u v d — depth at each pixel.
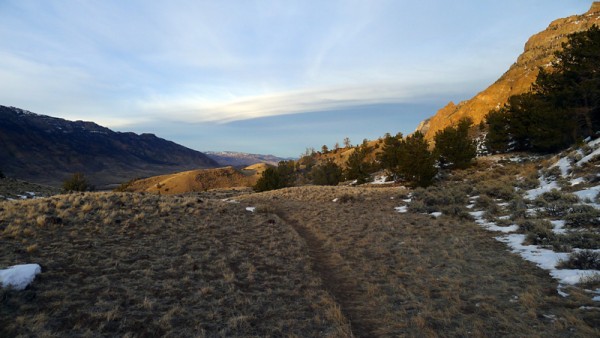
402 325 7.45
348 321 7.87
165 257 11.45
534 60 123.50
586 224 13.22
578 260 9.60
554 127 36.12
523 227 14.27
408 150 34.16
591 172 19.97
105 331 6.69
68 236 12.40
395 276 10.80
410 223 18.48
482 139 61.94
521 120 42.03
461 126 50.50
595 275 8.58
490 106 114.81
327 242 15.59
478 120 114.38
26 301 7.32
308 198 32.72
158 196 24.55
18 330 6.23
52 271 9.01
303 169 147.75
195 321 7.42
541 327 6.73
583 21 141.88
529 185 23.36
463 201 22.77
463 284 9.50
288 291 9.58
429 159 32.66
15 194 29.36
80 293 8.12
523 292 8.55
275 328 7.38
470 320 7.42
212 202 25.73
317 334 7.23
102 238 12.73
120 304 7.81
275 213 24.78
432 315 7.79
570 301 7.54
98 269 9.73
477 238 14.32
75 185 49.47
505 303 8.05
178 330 6.98
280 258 12.86
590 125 34.03
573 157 23.84
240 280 10.27
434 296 8.98
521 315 7.34
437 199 23.52
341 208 25.53
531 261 10.77
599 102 35.09
